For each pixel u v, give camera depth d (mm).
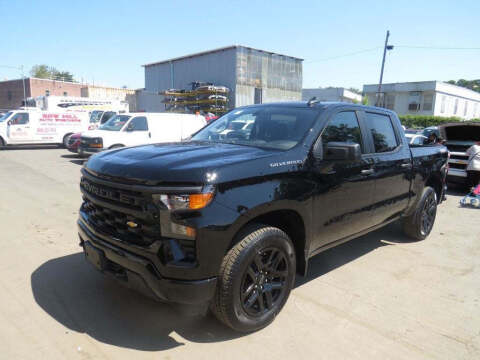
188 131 13602
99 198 2889
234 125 3875
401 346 2826
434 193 5445
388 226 6117
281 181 2902
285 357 2650
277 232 2896
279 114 3693
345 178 3521
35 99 28594
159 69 46312
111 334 2846
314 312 3273
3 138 16141
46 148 17984
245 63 37844
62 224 5512
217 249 2529
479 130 9352
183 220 2438
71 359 2547
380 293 3684
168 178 2465
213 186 2492
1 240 4781
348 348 2777
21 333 2822
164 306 3271
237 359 2607
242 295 2732
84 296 3402
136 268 2570
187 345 2740
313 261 4508
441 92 40844
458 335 2996
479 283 3992
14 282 3641
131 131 12406
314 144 3285
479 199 7684
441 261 4594
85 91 49750
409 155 4652
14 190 7824
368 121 4098
